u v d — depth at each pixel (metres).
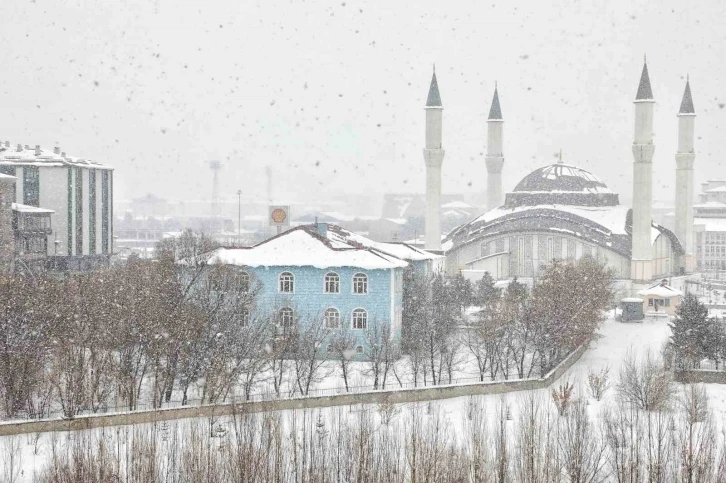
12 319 96.56
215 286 111.19
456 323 141.62
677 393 108.81
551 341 120.25
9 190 153.00
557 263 157.25
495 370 116.56
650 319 180.75
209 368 99.00
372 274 123.69
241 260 125.00
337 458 74.06
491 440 81.56
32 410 92.81
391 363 118.44
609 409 95.31
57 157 195.62
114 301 109.06
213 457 72.19
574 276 144.88
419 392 103.75
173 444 74.31
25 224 164.38
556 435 82.44
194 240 192.88
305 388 107.62
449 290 158.25
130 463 73.75
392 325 124.25
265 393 99.94
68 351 98.88
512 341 126.56
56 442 80.75
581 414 86.69
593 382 108.06
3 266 145.00
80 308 110.44
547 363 125.12
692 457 75.62
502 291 183.12
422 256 150.25
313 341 108.81
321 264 124.00
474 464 72.62
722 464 74.38
